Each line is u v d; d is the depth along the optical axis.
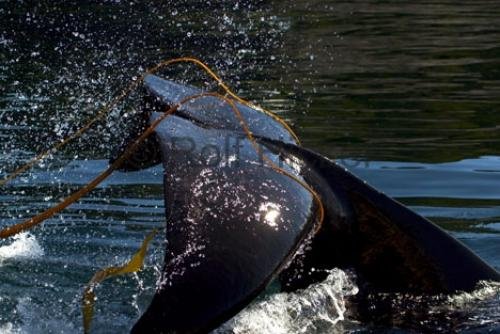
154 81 18.58
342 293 17.39
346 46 53.25
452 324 16.72
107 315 18.66
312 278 17.69
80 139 33.34
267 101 40.38
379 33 57.50
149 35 55.00
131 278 20.75
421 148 33.06
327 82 44.19
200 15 62.03
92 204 26.56
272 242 13.77
